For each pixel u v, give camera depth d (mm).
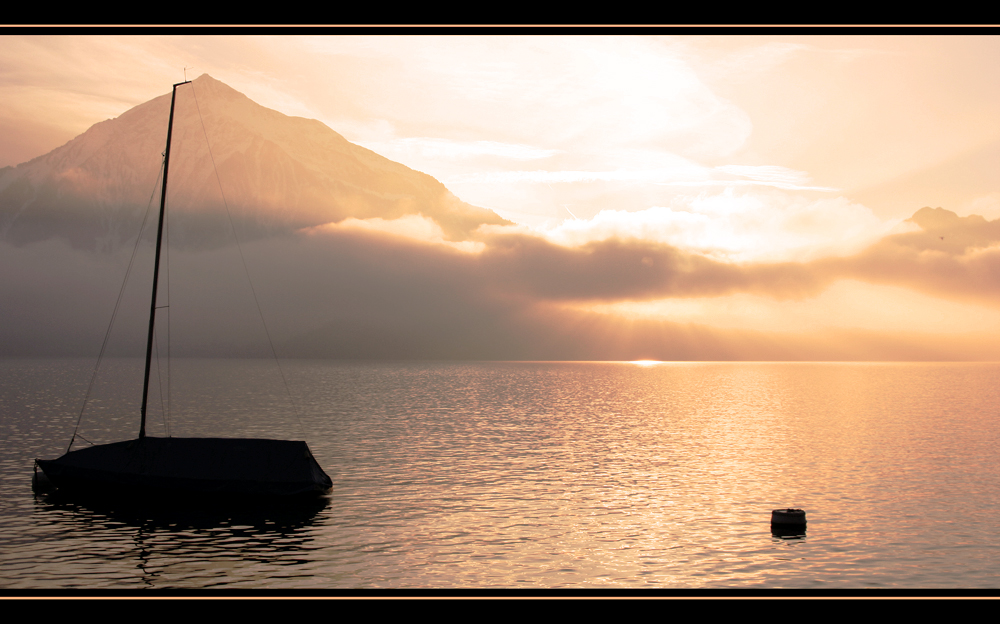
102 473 49000
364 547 38188
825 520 44750
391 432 92500
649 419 115500
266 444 50344
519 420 111750
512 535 40781
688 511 47094
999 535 41125
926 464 67500
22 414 113562
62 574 33531
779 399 170750
